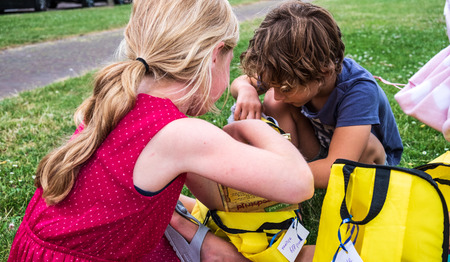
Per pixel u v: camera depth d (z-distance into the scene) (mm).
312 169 1907
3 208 2469
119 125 1356
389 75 4902
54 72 6742
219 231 1834
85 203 1368
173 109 1378
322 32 1765
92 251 1391
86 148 1349
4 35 10125
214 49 1437
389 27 8578
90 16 14352
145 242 1450
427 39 7039
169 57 1378
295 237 1729
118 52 1516
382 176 1347
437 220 1319
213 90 1504
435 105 1732
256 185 1326
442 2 13711
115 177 1339
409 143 3094
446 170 1635
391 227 1302
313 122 2197
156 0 1451
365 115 1903
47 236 1396
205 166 1324
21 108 4418
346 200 1421
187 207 2141
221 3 1475
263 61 1819
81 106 1516
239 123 1591
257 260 1691
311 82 1808
